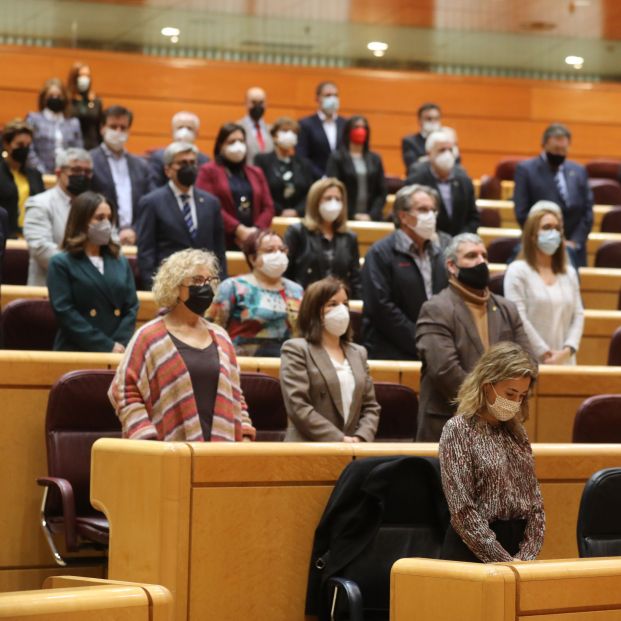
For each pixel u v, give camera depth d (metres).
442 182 9.48
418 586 3.84
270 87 15.52
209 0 13.52
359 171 10.20
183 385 4.92
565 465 5.25
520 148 16.45
